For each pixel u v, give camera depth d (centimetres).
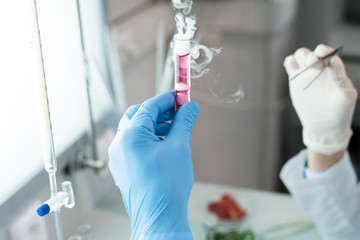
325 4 231
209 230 127
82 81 118
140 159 81
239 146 224
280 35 217
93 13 130
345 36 242
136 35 152
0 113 96
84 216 133
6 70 97
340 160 118
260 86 215
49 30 109
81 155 125
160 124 93
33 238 106
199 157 212
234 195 146
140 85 162
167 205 81
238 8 198
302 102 106
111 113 129
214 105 202
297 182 122
